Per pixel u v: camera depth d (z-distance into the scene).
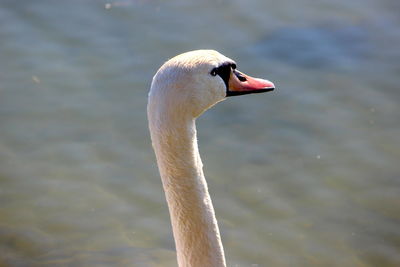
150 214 12.79
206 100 7.96
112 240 12.27
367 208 12.72
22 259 11.90
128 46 16.44
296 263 11.73
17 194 13.24
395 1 17.62
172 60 7.82
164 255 11.89
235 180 13.31
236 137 14.20
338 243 12.10
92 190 13.30
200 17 17.31
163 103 7.71
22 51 16.31
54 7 17.67
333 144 13.99
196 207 8.29
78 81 15.61
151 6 17.72
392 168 13.43
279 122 14.54
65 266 11.71
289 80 15.48
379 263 11.71
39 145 14.24
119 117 14.80
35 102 15.18
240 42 16.44
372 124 14.38
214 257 8.48
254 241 12.15
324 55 16.11
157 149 8.02
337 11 17.41
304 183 13.22
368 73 15.63
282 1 17.80
